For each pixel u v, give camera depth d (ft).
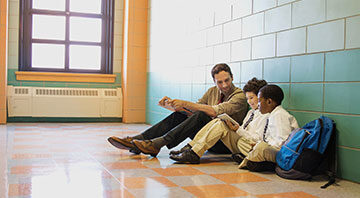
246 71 10.39
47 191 5.81
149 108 18.61
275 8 9.18
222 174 7.43
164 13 16.72
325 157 7.29
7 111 17.60
